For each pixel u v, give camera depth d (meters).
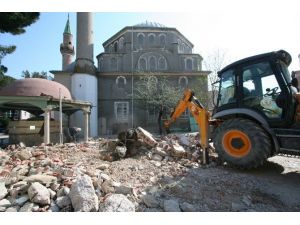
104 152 7.36
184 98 7.18
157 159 6.42
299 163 6.45
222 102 6.51
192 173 5.38
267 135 5.41
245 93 5.92
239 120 5.72
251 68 5.86
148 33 30.41
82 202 3.32
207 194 4.27
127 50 29.17
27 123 12.92
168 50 30.22
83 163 6.00
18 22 11.76
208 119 6.54
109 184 4.04
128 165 5.74
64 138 13.99
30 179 3.84
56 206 3.39
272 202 4.12
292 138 5.06
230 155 5.71
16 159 6.15
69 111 18.00
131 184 4.53
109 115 27.03
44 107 11.60
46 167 5.08
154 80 26.95
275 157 7.24
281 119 5.29
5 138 15.55
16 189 3.62
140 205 3.67
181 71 27.58
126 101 27.39
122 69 28.70
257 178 5.18
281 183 4.95
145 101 27.06
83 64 25.17
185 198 4.07
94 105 25.39
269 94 5.55
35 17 12.31
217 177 5.15
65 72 25.88
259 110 5.62
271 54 5.56
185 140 7.70
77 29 26.05
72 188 3.50
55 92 12.98
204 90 25.58
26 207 3.27
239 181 4.95
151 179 4.85
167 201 3.75
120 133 7.46
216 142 6.00
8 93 12.30
